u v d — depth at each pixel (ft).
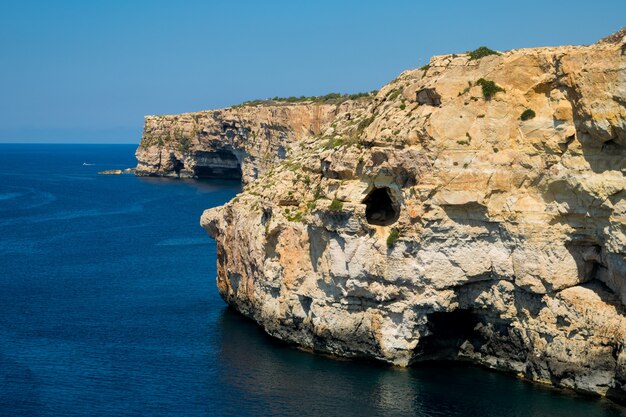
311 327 191.52
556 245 162.20
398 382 168.76
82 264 316.81
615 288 157.38
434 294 173.27
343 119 243.40
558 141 160.66
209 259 325.42
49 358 191.62
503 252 169.58
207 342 201.57
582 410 150.61
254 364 182.39
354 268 179.63
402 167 174.09
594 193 153.17
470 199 167.43
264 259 204.64
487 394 160.56
